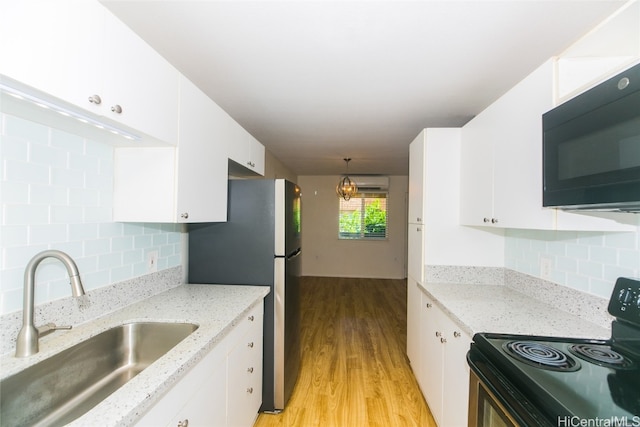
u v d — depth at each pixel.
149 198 1.33
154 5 1.20
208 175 1.56
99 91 0.89
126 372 1.26
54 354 0.98
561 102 1.13
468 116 2.54
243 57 1.61
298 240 2.36
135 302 1.54
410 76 1.81
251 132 3.16
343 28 1.35
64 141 1.14
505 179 1.50
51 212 1.10
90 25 0.86
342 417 1.94
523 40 1.42
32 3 0.71
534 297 1.75
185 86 1.35
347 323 3.73
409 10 1.22
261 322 1.89
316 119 2.68
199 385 1.08
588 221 1.14
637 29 0.94
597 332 1.22
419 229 2.26
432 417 1.94
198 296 1.68
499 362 1.00
